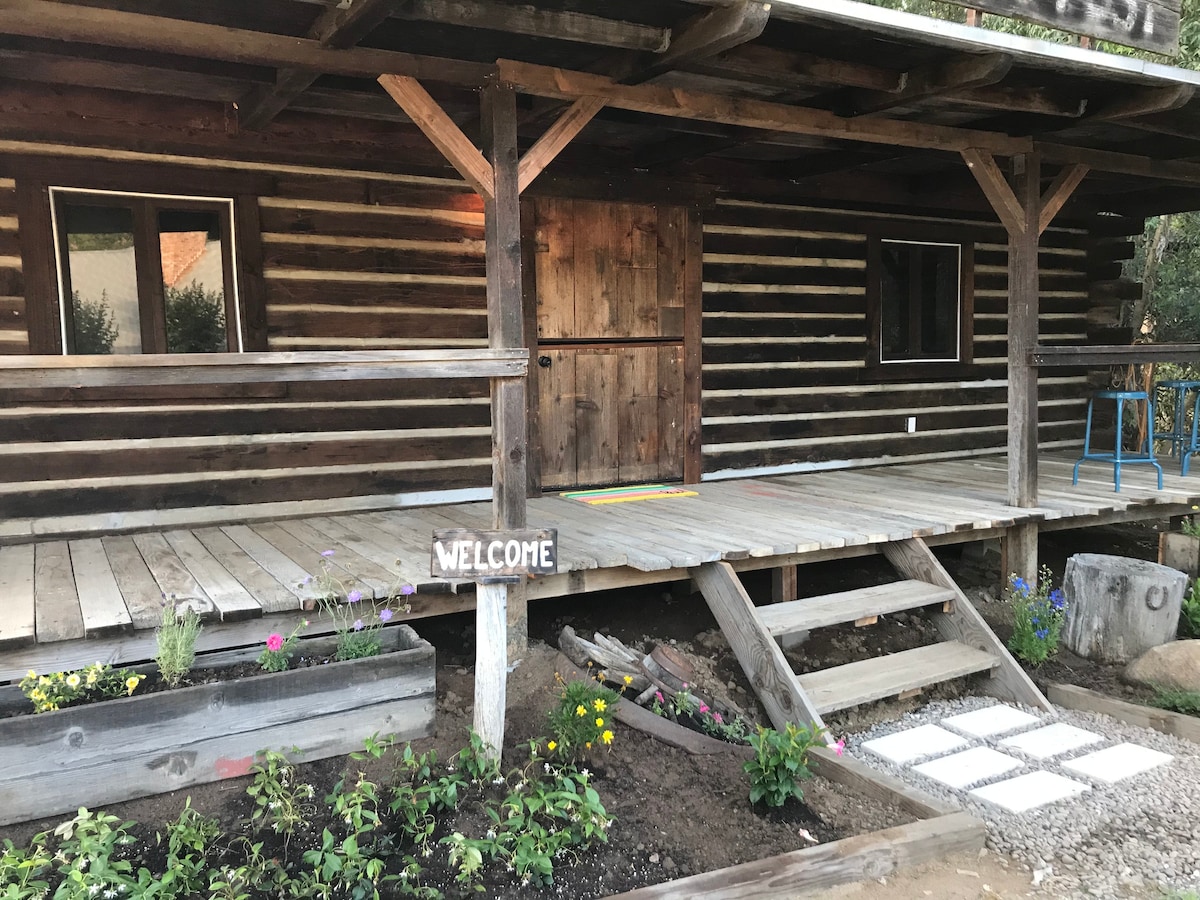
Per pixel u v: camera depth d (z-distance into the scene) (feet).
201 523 18.02
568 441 21.91
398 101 12.75
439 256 19.99
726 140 19.13
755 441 24.61
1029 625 16.34
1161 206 27.66
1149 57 34.04
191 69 13.82
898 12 12.73
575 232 21.48
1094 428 31.37
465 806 10.21
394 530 17.62
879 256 26.04
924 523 17.72
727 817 10.69
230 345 18.03
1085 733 13.69
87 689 10.50
